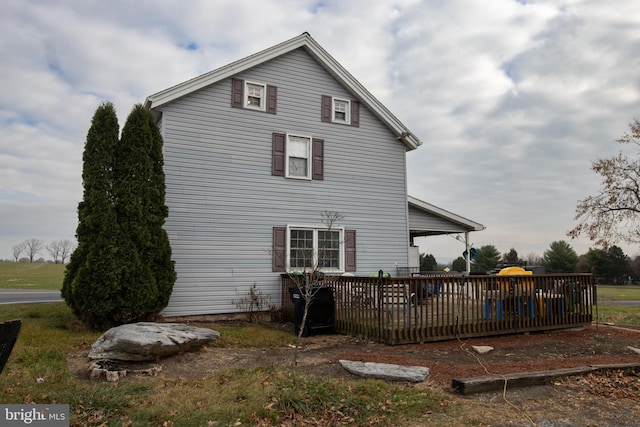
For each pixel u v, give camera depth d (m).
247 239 12.41
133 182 9.84
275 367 6.18
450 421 4.47
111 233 9.41
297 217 13.18
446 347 8.38
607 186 20.17
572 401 5.16
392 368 6.04
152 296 9.72
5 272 39.78
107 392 4.90
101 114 9.80
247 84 12.88
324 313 9.98
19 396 4.70
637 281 58.03
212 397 4.97
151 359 6.45
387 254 14.49
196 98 12.11
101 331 9.23
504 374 5.96
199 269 11.71
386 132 15.05
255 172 12.72
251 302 12.15
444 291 9.16
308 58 13.90
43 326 9.25
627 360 7.33
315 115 13.82
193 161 11.90
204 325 10.83
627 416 4.70
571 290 10.98
